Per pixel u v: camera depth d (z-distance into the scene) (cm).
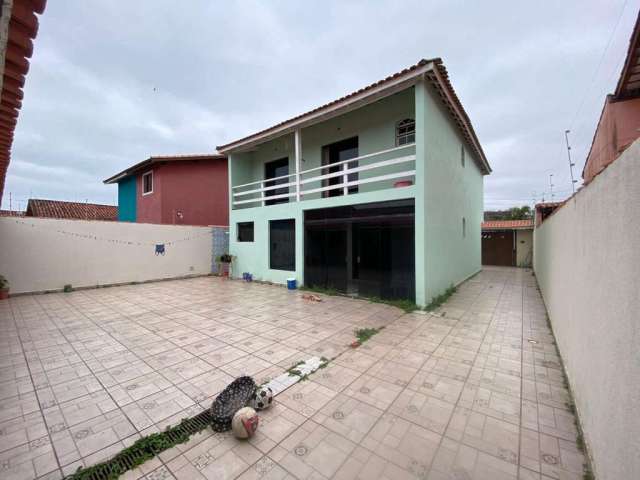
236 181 1149
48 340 448
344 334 470
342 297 747
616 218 181
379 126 833
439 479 189
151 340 446
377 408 269
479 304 675
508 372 340
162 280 1070
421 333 474
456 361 369
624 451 148
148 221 1478
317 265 845
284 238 937
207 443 224
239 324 525
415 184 629
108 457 210
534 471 196
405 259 662
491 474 193
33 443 223
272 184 1171
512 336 461
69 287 864
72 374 337
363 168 725
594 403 205
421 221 621
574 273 324
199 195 1424
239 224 1124
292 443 223
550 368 351
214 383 316
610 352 180
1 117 271
